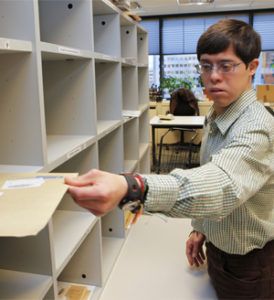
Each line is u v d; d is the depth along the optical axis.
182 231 2.60
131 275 2.02
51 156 1.29
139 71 3.55
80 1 1.63
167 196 0.72
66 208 1.77
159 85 7.15
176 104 5.44
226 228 1.38
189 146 5.04
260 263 1.45
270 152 0.95
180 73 7.43
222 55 1.04
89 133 1.74
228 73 1.07
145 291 1.86
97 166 1.77
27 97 1.13
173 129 4.76
